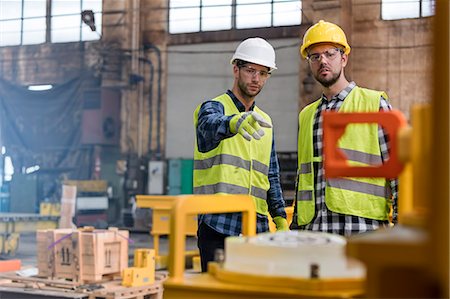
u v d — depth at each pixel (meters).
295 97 16.61
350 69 15.91
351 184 2.76
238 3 17.22
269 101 16.81
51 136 18.38
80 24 18.70
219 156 3.12
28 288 5.12
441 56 0.83
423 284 0.94
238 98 3.22
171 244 1.36
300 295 1.18
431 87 0.87
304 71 16.48
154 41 18.17
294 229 3.04
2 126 18.75
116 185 17.92
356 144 2.71
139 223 16.72
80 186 17.11
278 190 3.35
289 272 1.24
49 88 18.91
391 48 15.69
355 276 1.24
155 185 17.70
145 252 5.45
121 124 18.25
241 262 1.30
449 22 0.82
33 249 12.97
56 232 5.38
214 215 3.10
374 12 15.77
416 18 15.48
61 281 5.20
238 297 1.23
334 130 1.50
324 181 2.84
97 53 18.44
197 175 3.22
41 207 15.51
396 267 0.95
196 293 1.27
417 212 1.15
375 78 15.80
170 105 18.11
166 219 8.55
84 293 4.91
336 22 16.06
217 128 2.26
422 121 1.13
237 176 3.13
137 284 5.25
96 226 16.52
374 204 2.74
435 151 0.84
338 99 2.89
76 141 18.23
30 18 19.12
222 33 17.47
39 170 18.33
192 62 17.89
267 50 3.17
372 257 0.94
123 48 18.31
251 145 3.17
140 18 18.27
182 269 1.37
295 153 16.36
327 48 2.88
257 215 3.22
